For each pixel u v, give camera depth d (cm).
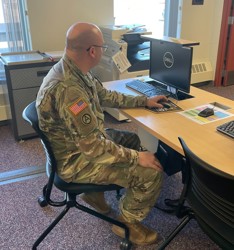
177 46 186
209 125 162
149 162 158
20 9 309
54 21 329
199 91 213
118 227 180
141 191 162
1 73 301
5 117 333
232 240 116
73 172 152
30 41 324
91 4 343
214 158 131
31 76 281
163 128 159
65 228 192
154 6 419
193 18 421
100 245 179
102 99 186
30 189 229
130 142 197
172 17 422
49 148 148
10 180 239
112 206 211
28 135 299
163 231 188
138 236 176
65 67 143
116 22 395
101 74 335
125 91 216
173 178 239
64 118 138
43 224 195
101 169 152
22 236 186
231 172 121
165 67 203
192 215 161
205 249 174
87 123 138
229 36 434
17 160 266
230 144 142
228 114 175
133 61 312
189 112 179
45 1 318
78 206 171
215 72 459
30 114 148
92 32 145
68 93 138
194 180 135
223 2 418
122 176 155
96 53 149
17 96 281
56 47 341
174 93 201
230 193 110
